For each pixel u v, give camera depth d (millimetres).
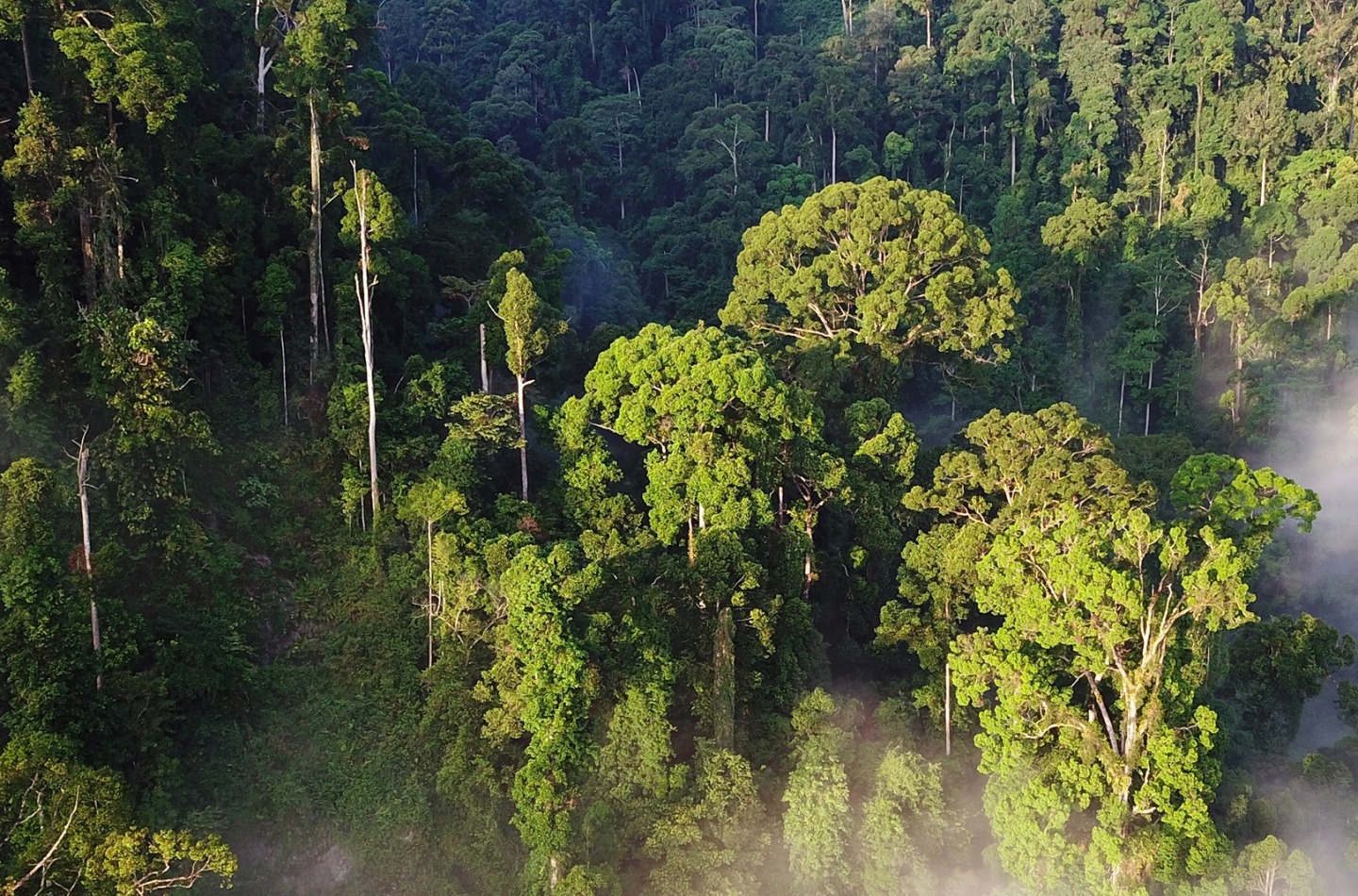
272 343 44062
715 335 39531
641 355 39094
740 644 36688
